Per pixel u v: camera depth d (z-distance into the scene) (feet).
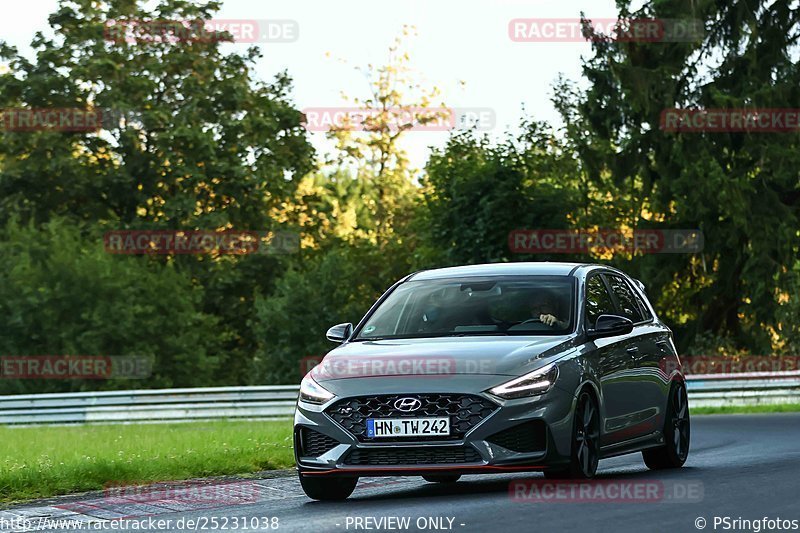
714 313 483.51
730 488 109.29
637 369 132.98
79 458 168.96
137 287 584.40
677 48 448.65
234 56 637.30
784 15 449.89
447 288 131.23
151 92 605.31
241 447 179.52
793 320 455.63
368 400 113.60
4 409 405.80
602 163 460.55
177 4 622.13
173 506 119.34
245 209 633.61
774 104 442.50
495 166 504.43
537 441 112.88
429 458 112.16
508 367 113.91
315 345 590.96
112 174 605.31
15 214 597.52
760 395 358.02
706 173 439.22
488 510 99.25
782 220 447.42
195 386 592.19
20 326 568.82
